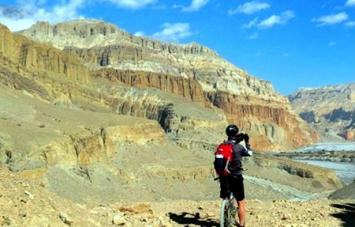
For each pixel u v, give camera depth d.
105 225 12.34
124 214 14.27
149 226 13.07
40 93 191.50
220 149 11.98
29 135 113.62
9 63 192.00
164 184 149.12
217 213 15.57
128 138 166.38
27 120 133.12
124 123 171.12
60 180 108.44
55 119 145.75
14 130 112.44
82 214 12.40
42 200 11.78
